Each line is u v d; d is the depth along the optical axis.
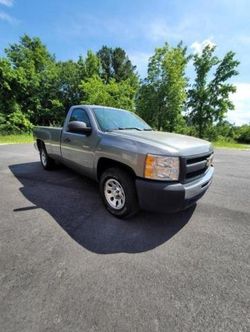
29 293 1.84
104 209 3.57
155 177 2.62
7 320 1.60
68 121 4.43
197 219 3.36
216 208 3.82
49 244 2.59
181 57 24.84
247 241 2.78
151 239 2.77
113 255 2.41
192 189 2.72
